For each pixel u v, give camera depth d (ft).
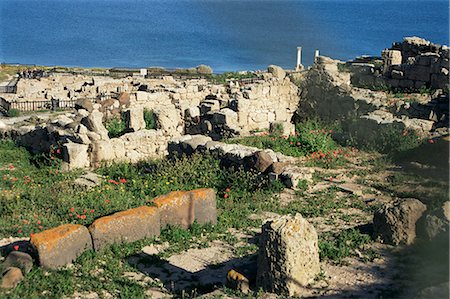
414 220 30.22
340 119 68.74
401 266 27.78
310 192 42.09
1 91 108.37
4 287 26.91
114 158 55.52
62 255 29.71
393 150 51.55
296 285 25.18
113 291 27.37
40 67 145.69
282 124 62.08
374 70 85.35
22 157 56.18
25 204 40.96
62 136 56.34
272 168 44.68
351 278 26.63
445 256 27.71
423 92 74.84
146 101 79.10
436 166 45.34
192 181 46.24
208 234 35.19
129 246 32.22
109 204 39.27
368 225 33.81
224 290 26.37
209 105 69.62
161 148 59.21
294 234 25.26
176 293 27.32
